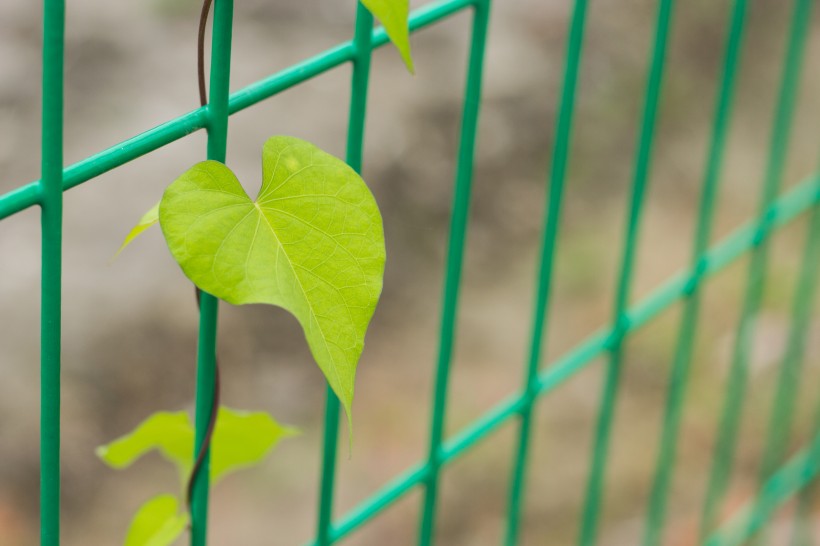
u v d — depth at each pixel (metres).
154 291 4.03
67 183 0.76
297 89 4.73
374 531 3.53
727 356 4.21
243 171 4.21
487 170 4.84
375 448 3.75
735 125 5.41
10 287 3.91
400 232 4.50
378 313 4.21
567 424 3.96
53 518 0.84
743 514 2.37
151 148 0.79
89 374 3.74
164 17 4.84
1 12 4.82
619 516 3.64
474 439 1.40
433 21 1.06
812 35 5.94
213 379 0.91
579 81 5.35
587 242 4.69
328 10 5.10
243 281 0.75
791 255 4.64
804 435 3.90
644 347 4.29
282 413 3.79
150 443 1.00
